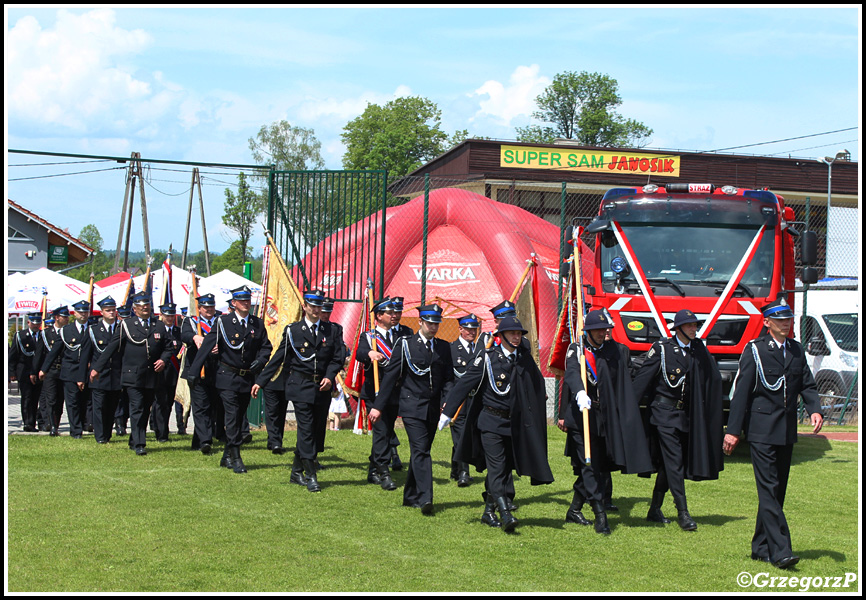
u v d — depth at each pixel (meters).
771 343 7.11
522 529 7.95
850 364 18.27
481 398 8.02
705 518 8.66
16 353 14.28
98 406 12.55
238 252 65.81
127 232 31.50
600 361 8.02
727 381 12.07
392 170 54.50
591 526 8.13
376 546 7.23
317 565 6.63
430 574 6.46
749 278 12.49
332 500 9.03
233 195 60.94
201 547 7.05
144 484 9.57
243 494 9.19
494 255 19.11
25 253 35.19
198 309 12.55
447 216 20.03
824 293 19.14
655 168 37.16
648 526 8.23
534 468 7.87
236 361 10.65
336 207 14.98
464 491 9.77
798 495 10.12
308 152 65.56
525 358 8.03
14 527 7.54
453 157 37.16
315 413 9.86
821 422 7.08
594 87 59.19
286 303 13.73
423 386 8.74
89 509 8.28
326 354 9.72
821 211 39.16
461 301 18.55
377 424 9.91
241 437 10.76
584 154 36.66
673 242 12.68
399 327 10.48
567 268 15.34
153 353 11.75
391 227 19.25
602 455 8.00
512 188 34.09
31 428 14.47
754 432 7.04
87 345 12.91
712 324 12.20
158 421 12.68
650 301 12.30
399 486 9.93
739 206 12.84
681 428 8.17
